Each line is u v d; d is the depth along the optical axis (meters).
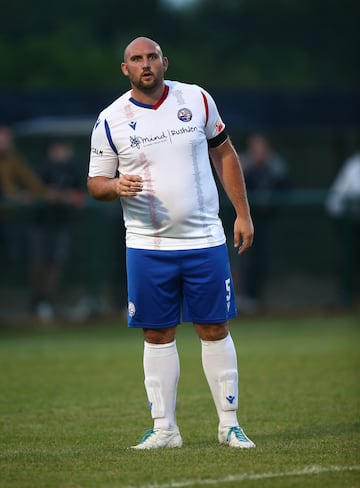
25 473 20.48
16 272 55.47
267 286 59.28
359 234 59.75
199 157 22.95
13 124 61.56
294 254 60.19
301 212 59.84
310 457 21.38
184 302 23.45
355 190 59.50
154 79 22.56
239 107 65.06
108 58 109.88
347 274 59.84
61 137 60.16
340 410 28.55
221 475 19.80
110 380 35.31
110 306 55.78
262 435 24.92
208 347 23.50
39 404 30.44
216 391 23.53
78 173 55.41
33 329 53.53
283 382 34.03
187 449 22.81
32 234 54.59
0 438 25.08
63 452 22.89
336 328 52.28
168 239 22.97
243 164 59.16
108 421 27.53
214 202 23.20
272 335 49.56
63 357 42.00
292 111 65.81
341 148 69.06
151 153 22.80
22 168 54.41
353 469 20.16
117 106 23.02
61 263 55.50
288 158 69.31
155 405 23.50
